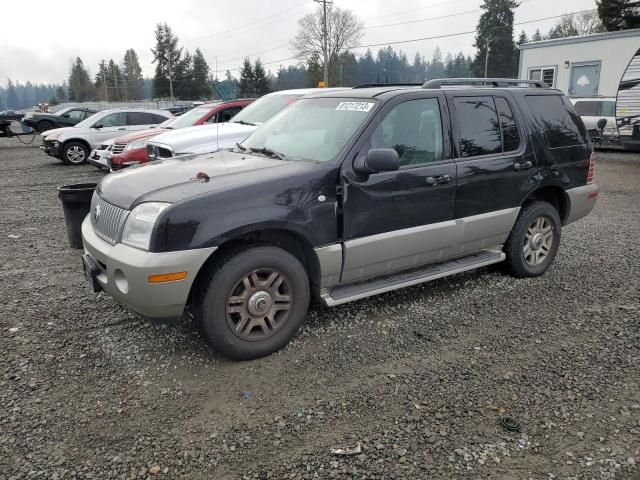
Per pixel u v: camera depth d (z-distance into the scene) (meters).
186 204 3.35
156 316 3.43
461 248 4.72
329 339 4.03
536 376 3.50
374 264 4.16
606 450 2.80
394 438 2.89
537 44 24.08
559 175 5.27
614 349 3.87
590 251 6.34
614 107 16.86
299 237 3.79
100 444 2.85
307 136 4.41
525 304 4.70
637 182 11.58
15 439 2.87
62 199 6.28
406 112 4.28
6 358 3.73
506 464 2.70
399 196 4.15
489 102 4.83
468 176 4.54
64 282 5.30
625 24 32.34
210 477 2.62
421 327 4.24
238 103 10.84
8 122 22.50
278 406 3.20
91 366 3.63
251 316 3.67
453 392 3.32
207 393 3.33
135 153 10.36
